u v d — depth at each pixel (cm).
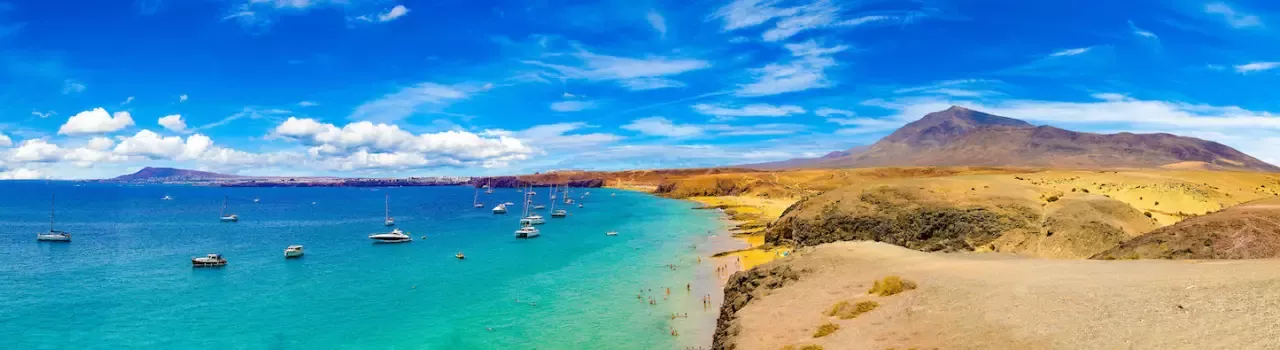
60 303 5962
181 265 8369
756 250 8812
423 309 5594
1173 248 4631
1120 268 3538
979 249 7075
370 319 5288
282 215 19362
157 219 17925
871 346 2792
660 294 6031
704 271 7231
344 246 10450
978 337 2566
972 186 8731
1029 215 7325
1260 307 2259
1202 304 2434
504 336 4734
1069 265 3862
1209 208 9231
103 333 4931
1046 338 2380
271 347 4559
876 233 8119
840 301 3694
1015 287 3231
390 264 8256
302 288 6619
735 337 3497
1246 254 4244
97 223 16438
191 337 4819
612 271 7344
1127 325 2347
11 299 6147
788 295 4153
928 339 2708
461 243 10612
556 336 4709
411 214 19350
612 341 4572
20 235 13138
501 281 6831
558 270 7481
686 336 4656
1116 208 7325
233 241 11606
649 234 11469
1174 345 2080
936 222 7656
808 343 3023
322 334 4872
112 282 7081
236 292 6438
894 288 3656
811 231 8594
